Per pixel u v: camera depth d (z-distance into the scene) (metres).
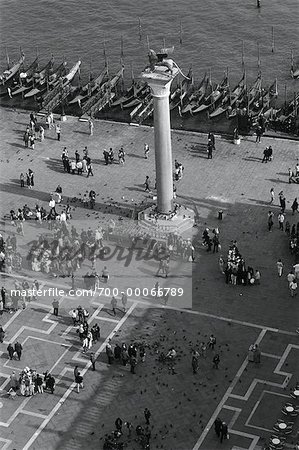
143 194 167.75
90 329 138.75
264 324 140.38
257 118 183.62
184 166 173.62
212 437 124.12
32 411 129.12
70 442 124.62
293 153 176.12
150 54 148.88
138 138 183.00
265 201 164.25
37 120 189.88
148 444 122.06
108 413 128.12
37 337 140.00
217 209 162.88
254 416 126.50
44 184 171.62
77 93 199.00
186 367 134.00
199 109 189.62
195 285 147.75
